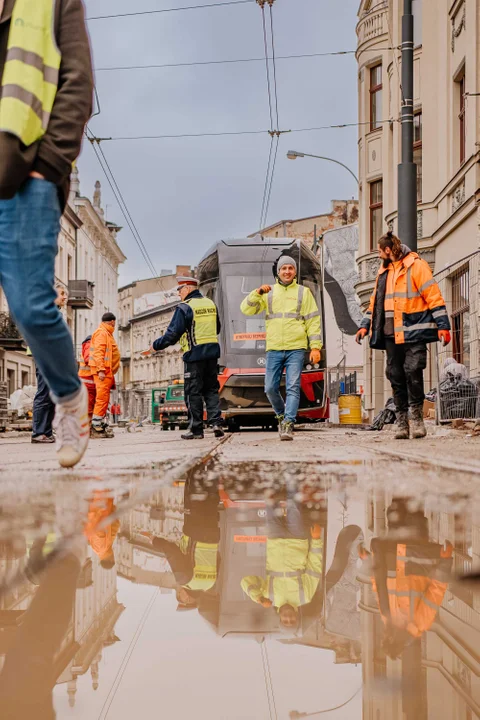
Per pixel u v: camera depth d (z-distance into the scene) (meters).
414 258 7.53
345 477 3.07
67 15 2.64
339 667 0.71
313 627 0.86
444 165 16.81
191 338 9.66
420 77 19.41
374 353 24.69
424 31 18.03
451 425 9.78
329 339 46.25
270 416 16.67
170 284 83.19
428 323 7.48
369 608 0.95
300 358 8.30
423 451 4.96
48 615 0.93
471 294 9.67
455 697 0.62
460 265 10.21
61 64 2.61
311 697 0.63
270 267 15.12
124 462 4.14
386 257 7.62
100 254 60.00
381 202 23.67
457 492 2.40
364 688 0.65
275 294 8.34
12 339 34.84
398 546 1.45
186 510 2.08
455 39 15.88
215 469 3.60
